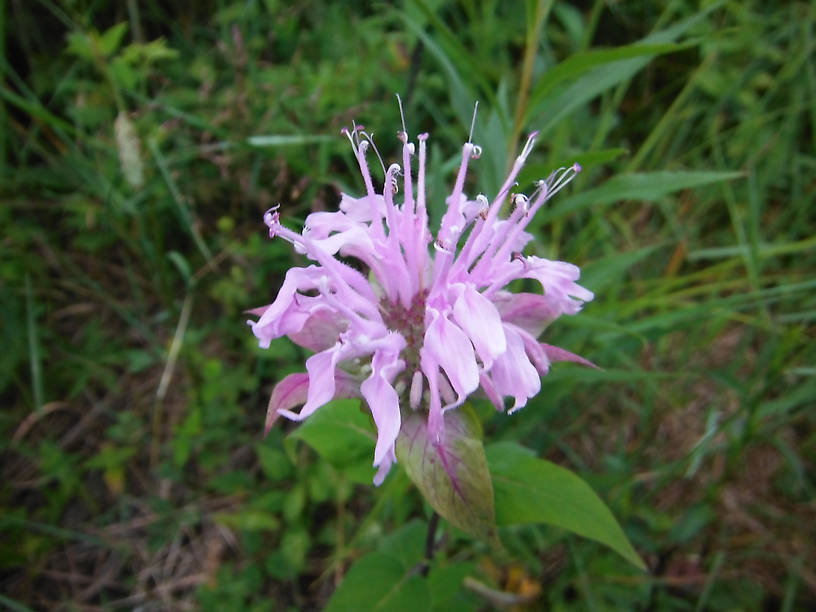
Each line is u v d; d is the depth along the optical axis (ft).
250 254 0.68
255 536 0.62
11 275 0.69
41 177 0.72
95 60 0.63
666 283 0.66
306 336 0.37
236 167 0.69
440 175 0.53
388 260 0.37
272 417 0.36
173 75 0.77
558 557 0.63
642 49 0.40
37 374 0.63
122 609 0.63
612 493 0.60
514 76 0.80
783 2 0.88
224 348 0.72
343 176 0.73
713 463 0.71
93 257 0.76
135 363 0.67
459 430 0.35
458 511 0.34
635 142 0.84
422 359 0.34
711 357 0.76
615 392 0.71
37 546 0.63
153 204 0.66
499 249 0.38
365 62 0.71
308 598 0.62
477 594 0.61
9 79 0.79
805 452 0.70
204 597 0.59
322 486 0.60
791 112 0.76
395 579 0.42
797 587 0.64
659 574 0.64
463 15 0.84
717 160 0.73
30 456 0.69
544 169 0.45
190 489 0.68
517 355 0.32
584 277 0.53
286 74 0.70
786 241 0.75
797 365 0.65
